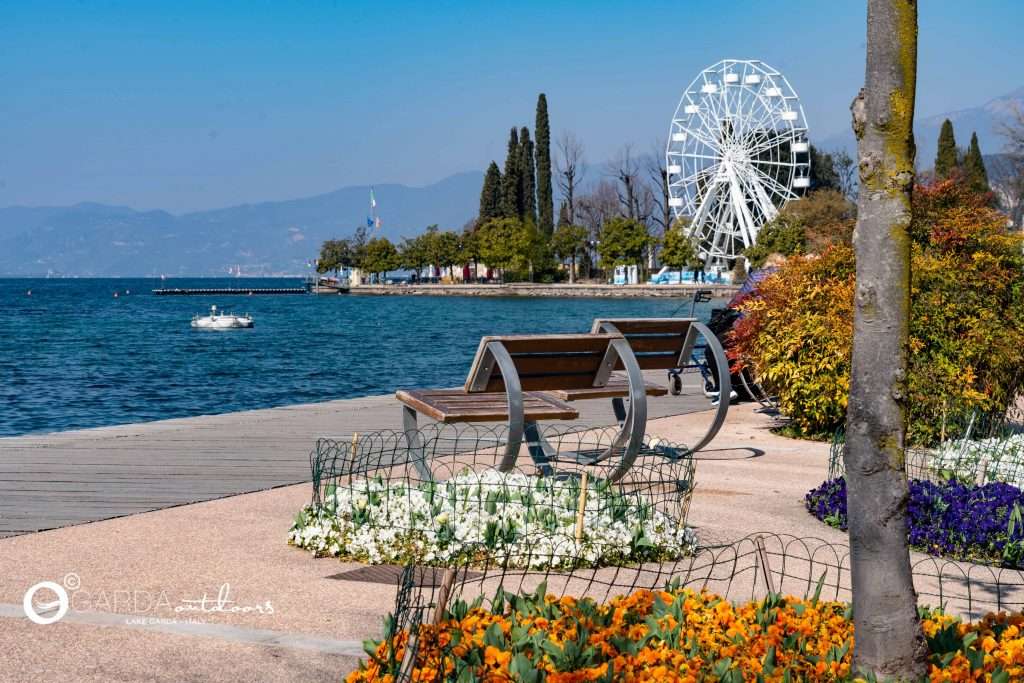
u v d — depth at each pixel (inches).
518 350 336.8
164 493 371.6
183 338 2426.2
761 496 377.1
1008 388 520.4
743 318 605.6
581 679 159.3
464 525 277.7
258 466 427.5
